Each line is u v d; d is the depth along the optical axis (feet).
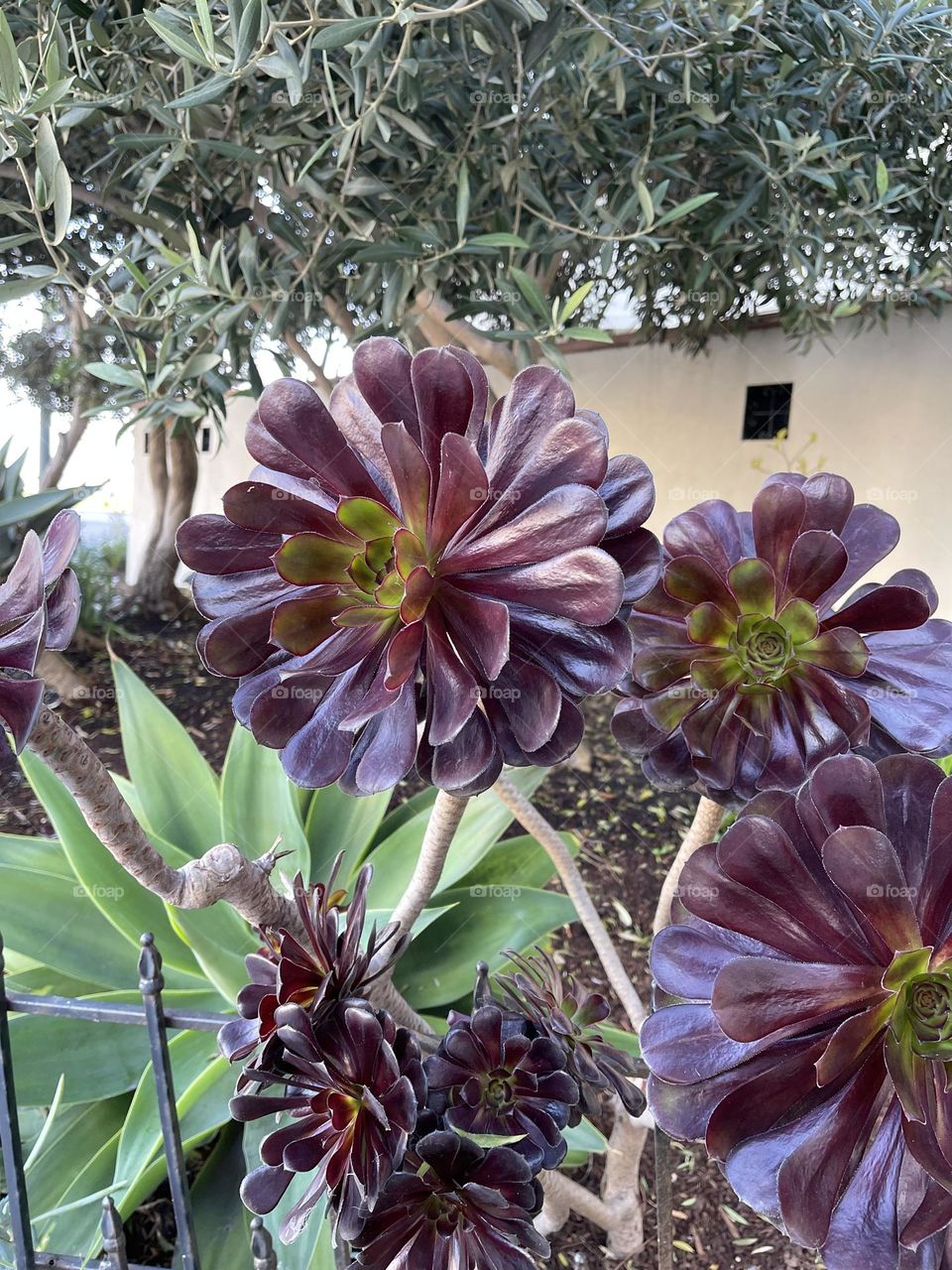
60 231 2.70
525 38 3.40
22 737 1.27
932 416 7.23
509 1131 1.73
